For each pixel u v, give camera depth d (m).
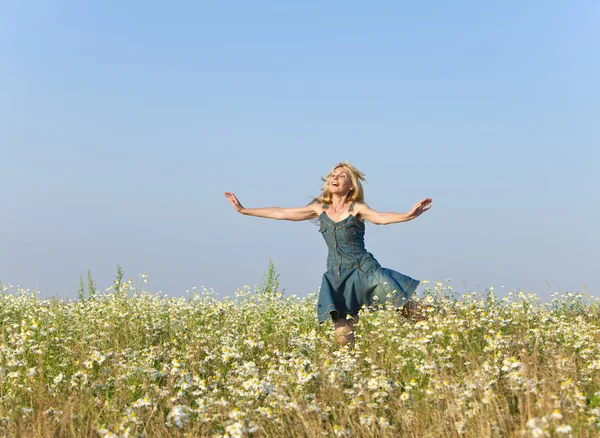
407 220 7.99
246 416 4.68
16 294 11.54
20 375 5.73
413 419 4.70
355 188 8.59
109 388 5.71
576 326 7.83
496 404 4.61
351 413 4.94
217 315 9.44
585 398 4.87
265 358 6.77
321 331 8.80
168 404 5.11
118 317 8.77
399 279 8.34
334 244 8.52
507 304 8.78
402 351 6.71
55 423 4.99
